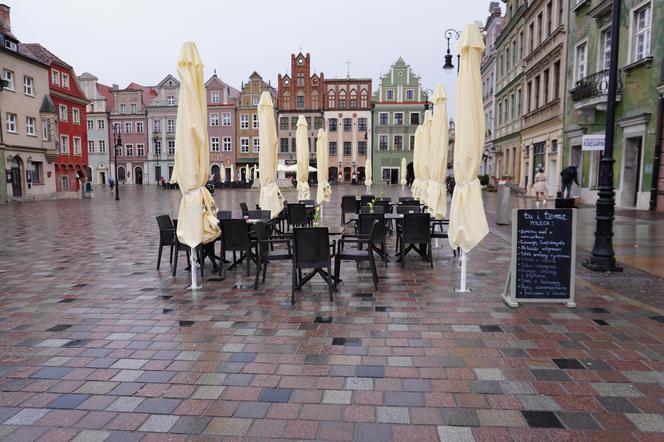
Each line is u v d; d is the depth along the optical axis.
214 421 3.32
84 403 3.60
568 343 4.66
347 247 10.70
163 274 8.14
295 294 6.67
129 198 35.66
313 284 7.25
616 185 18.92
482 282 7.30
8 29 35.28
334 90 68.38
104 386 3.87
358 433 3.15
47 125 37.00
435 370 4.08
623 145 18.30
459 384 3.82
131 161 71.56
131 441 3.10
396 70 67.88
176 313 5.82
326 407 3.49
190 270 8.46
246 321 5.47
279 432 3.17
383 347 4.61
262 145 11.20
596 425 3.21
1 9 35.00
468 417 3.33
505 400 3.55
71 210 24.06
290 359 4.35
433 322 5.36
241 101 68.00
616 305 5.87
